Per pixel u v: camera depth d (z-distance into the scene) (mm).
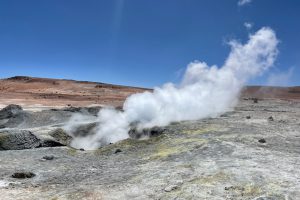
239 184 14180
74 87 130875
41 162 21703
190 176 15766
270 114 32969
